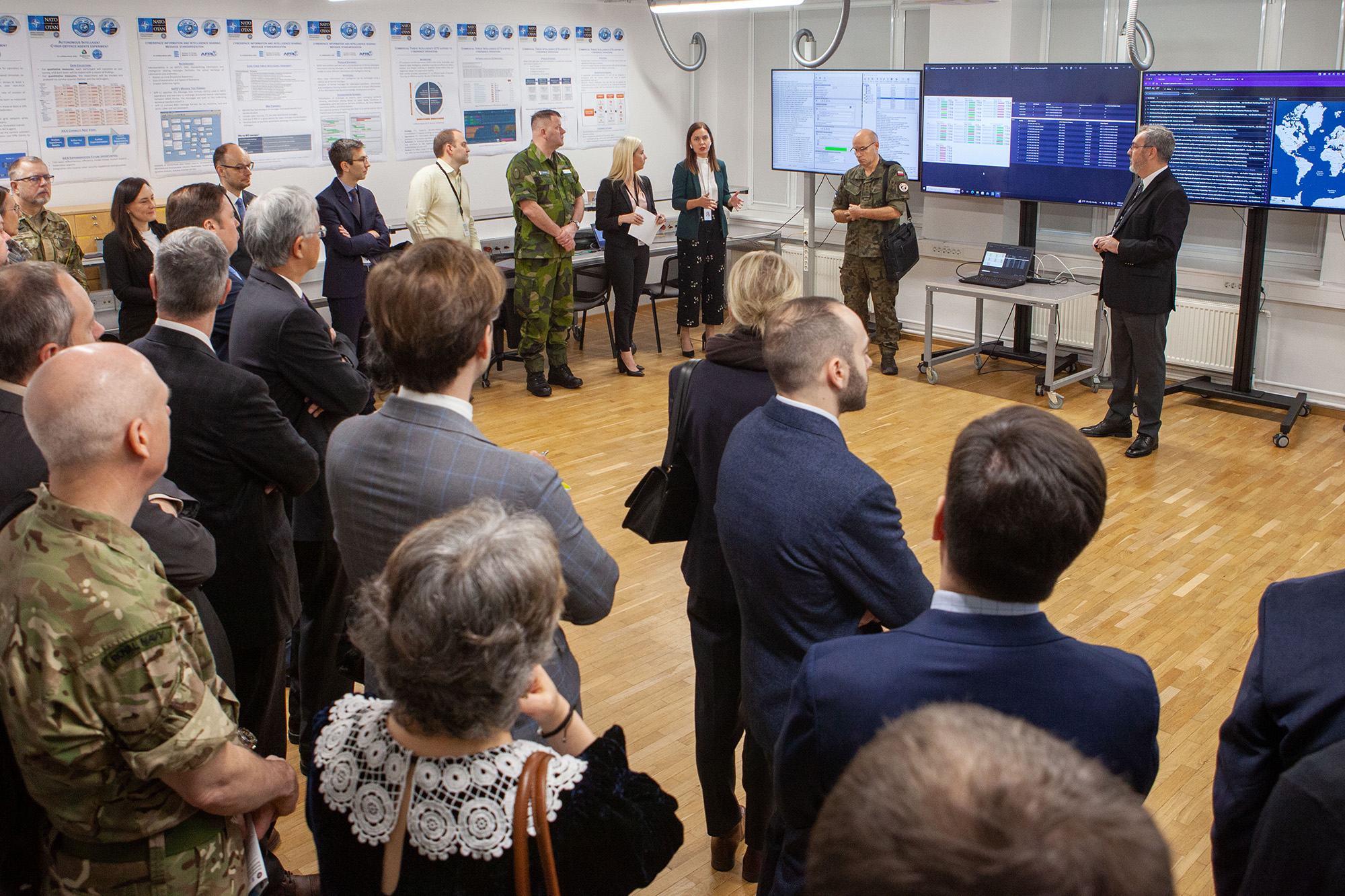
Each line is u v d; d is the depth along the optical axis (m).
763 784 2.19
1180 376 6.31
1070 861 0.51
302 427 2.64
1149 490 4.71
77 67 5.78
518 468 1.50
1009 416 1.19
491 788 1.05
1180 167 5.63
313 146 6.78
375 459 1.52
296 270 2.64
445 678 1.00
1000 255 6.43
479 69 7.41
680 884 2.34
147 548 1.35
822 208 8.36
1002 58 6.62
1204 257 6.26
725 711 2.25
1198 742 2.86
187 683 1.30
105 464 1.31
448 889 1.05
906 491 4.70
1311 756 1.02
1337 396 5.69
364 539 1.55
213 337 3.33
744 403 2.07
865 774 0.60
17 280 1.73
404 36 7.00
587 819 1.05
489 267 1.53
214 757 1.33
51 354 1.72
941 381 6.56
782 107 7.53
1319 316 5.66
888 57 7.61
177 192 3.01
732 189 8.87
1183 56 6.15
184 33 6.11
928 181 6.84
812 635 1.64
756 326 2.10
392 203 7.23
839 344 1.67
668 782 2.70
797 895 1.29
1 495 1.63
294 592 2.37
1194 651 3.34
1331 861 0.97
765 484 1.65
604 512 4.53
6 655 1.25
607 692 3.15
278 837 2.22
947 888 0.51
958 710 0.63
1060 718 1.12
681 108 8.73
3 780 1.34
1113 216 6.70
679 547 4.20
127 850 1.35
